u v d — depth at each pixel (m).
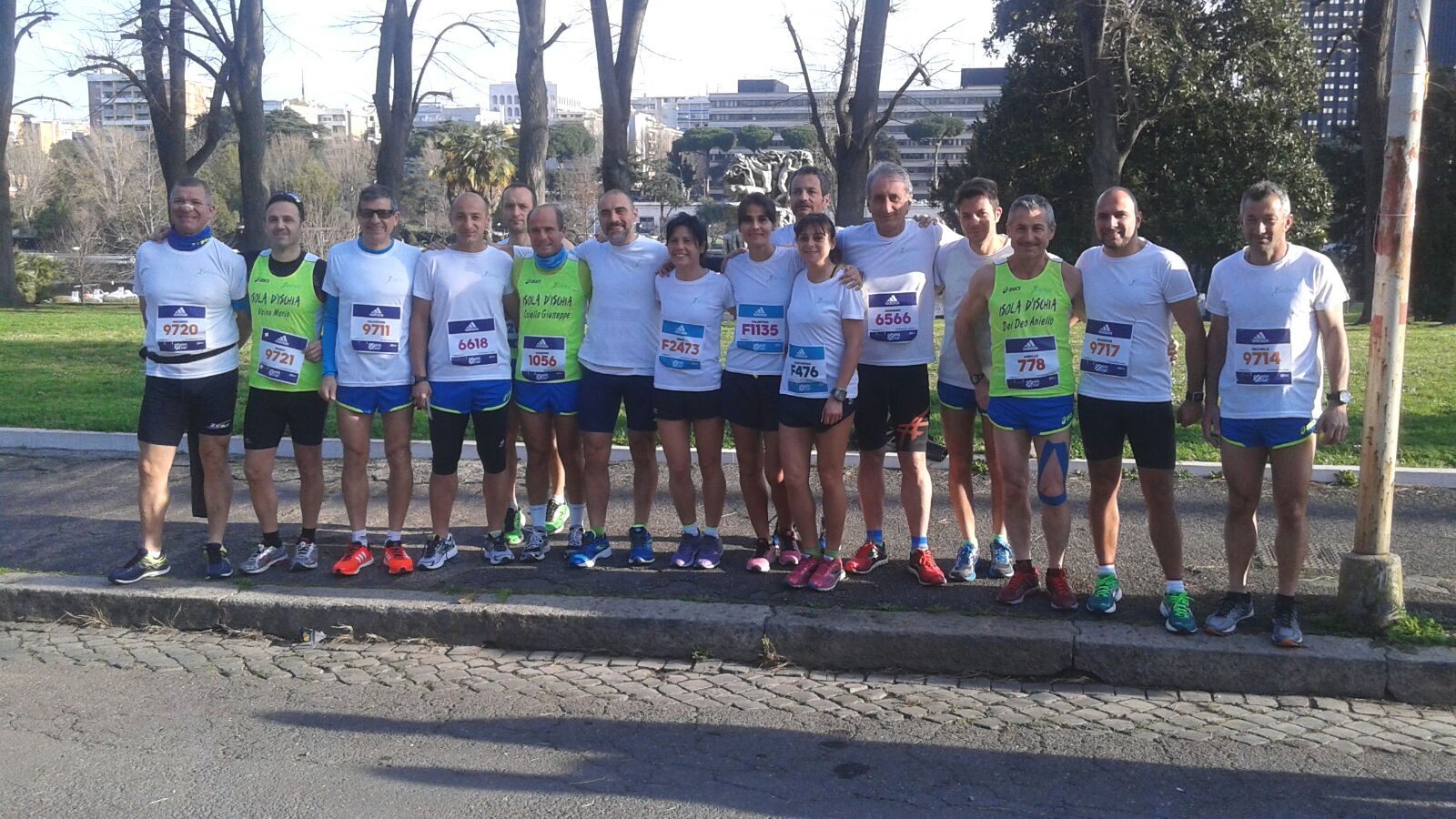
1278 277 5.09
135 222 56.41
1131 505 7.69
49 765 4.34
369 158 66.69
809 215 5.75
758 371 6.11
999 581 6.14
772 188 17.16
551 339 6.33
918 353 5.95
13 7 29.91
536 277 6.38
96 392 11.93
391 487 6.32
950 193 34.94
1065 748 4.50
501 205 7.14
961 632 5.31
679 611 5.62
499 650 5.69
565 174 69.88
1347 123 38.88
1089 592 5.93
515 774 4.28
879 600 5.82
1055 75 30.89
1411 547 6.68
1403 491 7.89
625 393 6.33
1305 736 4.62
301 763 4.37
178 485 8.44
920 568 6.05
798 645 5.43
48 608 6.10
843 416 5.83
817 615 5.53
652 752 4.48
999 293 5.55
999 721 4.78
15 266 34.31
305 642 5.79
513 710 4.91
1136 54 26.66
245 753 4.46
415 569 6.41
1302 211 30.31
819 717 4.82
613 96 13.89
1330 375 5.09
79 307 31.70
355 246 6.20
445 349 6.20
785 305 6.04
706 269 6.26
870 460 6.18
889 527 7.30
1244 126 29.27
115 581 6.14
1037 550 6.68
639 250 6.25
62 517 7.65
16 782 4.20
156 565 6.29
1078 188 31.73
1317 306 5.10
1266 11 28.73
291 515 7.68
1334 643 5.13
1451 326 23.19
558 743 4.57
